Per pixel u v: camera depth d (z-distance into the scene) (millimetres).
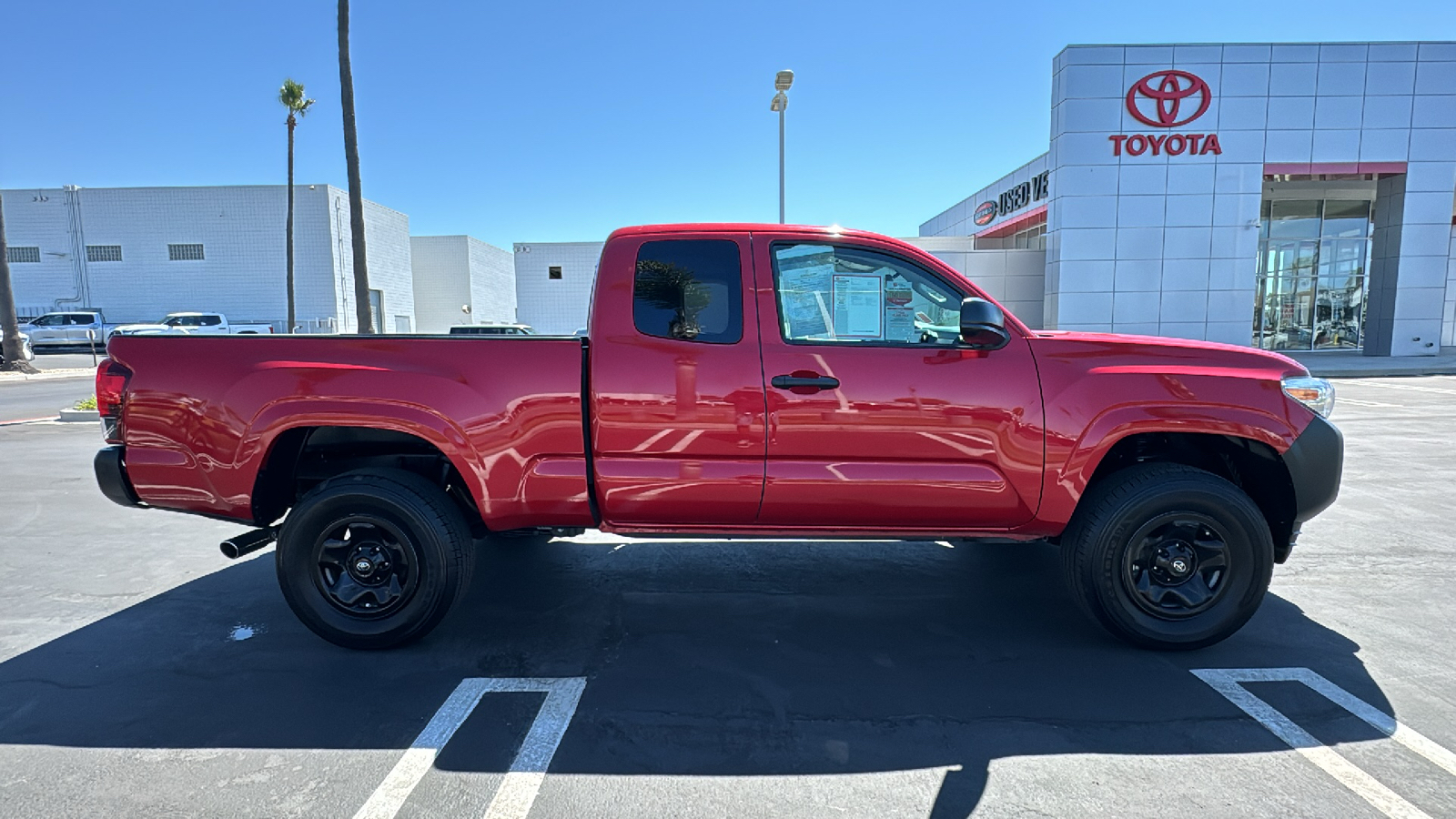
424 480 3652
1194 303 22094
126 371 3605
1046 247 23438
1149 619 3535
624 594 4434
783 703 3141
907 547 5383
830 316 3568
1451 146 21438
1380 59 21078
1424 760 2682
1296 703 3094
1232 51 21156
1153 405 3420
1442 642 3672
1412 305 22359
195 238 35500
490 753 2764
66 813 2406
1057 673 3387
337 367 3496
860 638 3803
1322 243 25656
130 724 2951
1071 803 2451
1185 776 2594
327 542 3582
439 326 46125
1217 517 3447
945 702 3139
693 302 3537
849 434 3459
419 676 3373
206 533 5773
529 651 3652
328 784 2562
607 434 3479
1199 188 21703
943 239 31484
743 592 4465
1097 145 21609
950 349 3490
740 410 3457
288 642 3734
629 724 2961
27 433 10945
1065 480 3473
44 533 5762
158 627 3928
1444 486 7035
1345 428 10570
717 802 2473
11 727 2926
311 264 35312
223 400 3521
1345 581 4531
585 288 35469
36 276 35812
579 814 2404
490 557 5145
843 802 2469
